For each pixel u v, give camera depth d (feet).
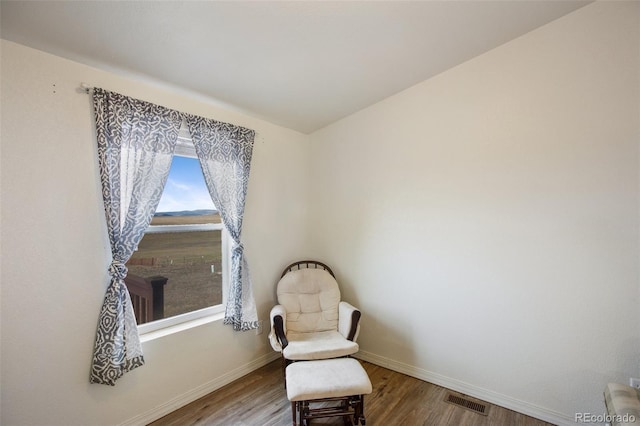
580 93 6.31
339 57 6.77
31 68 5.19
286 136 10.37
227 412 6.97
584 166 6.28
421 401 7.41
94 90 5.83
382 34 6.16
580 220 6.32
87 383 5.74
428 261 8.39
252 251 9.16
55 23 4.71
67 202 5.55
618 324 5.97
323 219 10.82
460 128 7.84
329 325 9.02
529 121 6.88
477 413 6.95
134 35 5.19
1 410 4.92
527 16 6.25
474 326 7.63
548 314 6.68
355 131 9.91
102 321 5.82
